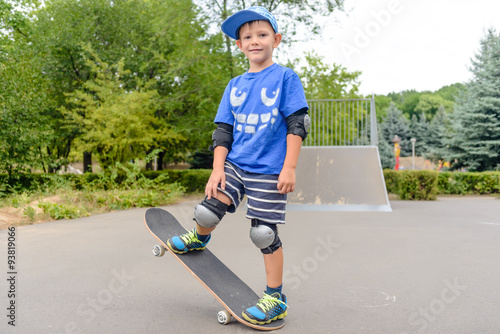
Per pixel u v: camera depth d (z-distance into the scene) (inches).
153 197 383.6
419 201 457.4
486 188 601.0
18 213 282.7
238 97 94.4
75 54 670.5
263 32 93.1
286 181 87.5
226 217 292.8
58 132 681.0
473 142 861.8
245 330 86.4
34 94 486.3
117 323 90.6
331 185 377.7
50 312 97.8
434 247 181.8
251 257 160.7
